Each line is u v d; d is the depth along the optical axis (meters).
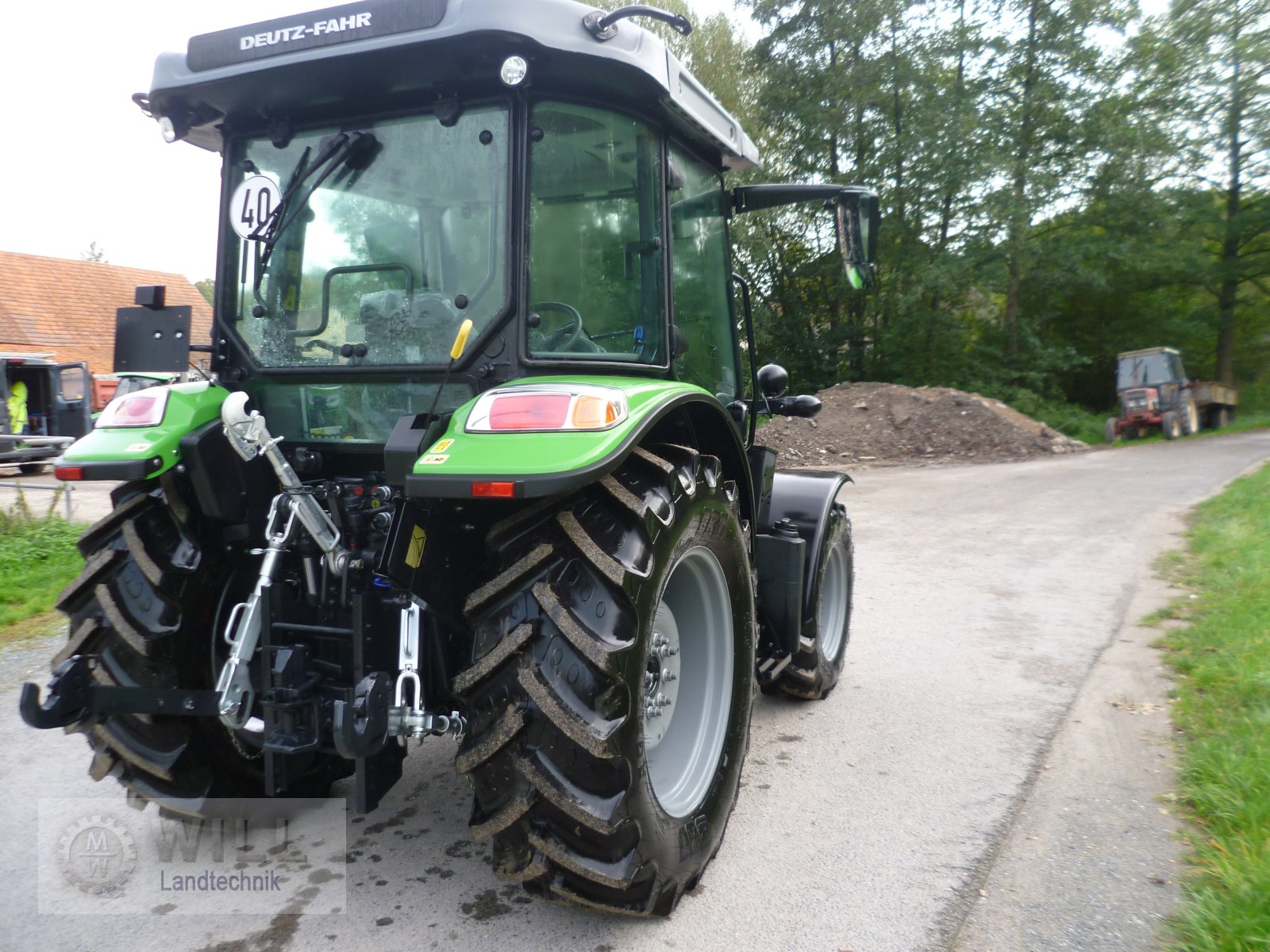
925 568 7.42
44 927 2.40
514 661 2.07
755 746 3.74
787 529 3.82
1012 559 7.78
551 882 2.18
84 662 2.42
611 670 2.03
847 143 25.72
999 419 19.73
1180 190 27.75
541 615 2.09
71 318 25.36
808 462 18.36
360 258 2.62
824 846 2.88
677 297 3.12
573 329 2.59
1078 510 10.66
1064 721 3.97
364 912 2.48
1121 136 24.19
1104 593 6.45
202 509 2.49
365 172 2.62
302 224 2.68
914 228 25.05
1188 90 27.31
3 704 4.22
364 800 2.31
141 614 2.45
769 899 2.57
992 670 4.74
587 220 2.62
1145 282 29.80
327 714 2.38
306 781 3.04
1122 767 3.45
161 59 2.63
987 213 23.23
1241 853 2.61
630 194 2.74
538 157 2.50
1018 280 25.97
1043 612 5.95
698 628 2.77
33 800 3.20
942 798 3.22
